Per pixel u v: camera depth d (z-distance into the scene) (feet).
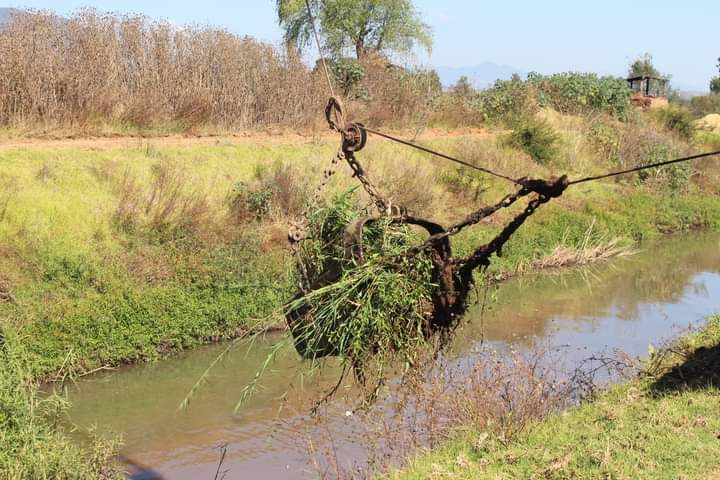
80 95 66.59
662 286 69.00
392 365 22.59
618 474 24.75
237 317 50.42
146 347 46.78
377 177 68.69
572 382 37.81
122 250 51.06
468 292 22.79
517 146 93.35
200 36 76.28
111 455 32.53
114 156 59.57
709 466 25.40
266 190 60.13
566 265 75.77
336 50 136.56
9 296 44.65
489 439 29.68
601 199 91.25
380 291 21.31
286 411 39.96
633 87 159.12
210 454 35.73
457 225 21.86
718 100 202.90
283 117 80.23
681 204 99.19
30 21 65.26
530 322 55.83
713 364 37.19
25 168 54.49
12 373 32.99
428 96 98.58
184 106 72.90
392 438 32.14
